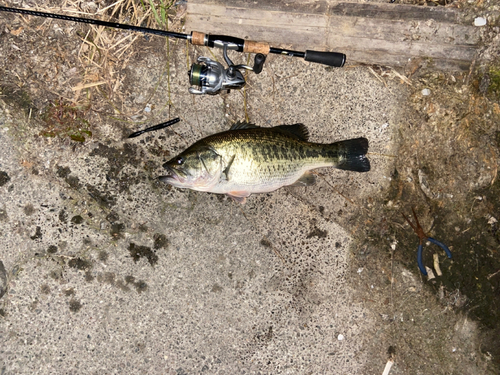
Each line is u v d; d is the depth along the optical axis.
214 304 0.87
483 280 0.90
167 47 0.86
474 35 0.89
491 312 0.90
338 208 0.90
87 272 0.84
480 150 0.90
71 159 0.84
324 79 0.89
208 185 0.76
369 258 0.90
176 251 0.86
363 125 0.90
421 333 0.90
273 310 0.88
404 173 0.91
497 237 0.90
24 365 0.82
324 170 0.89
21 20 0.83
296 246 0.89
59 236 0.84
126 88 0.85
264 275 0.88
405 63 0.90
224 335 0.87
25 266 0.83
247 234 0.88
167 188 0.86
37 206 0.83
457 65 0.90
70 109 0.84
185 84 0.86
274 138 0.77
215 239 0.87
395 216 0.91
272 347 0.88
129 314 0.85
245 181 0.77
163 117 0.86
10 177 0.83
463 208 0.91
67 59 0.84
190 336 0.86
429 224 0.90
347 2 0.89
